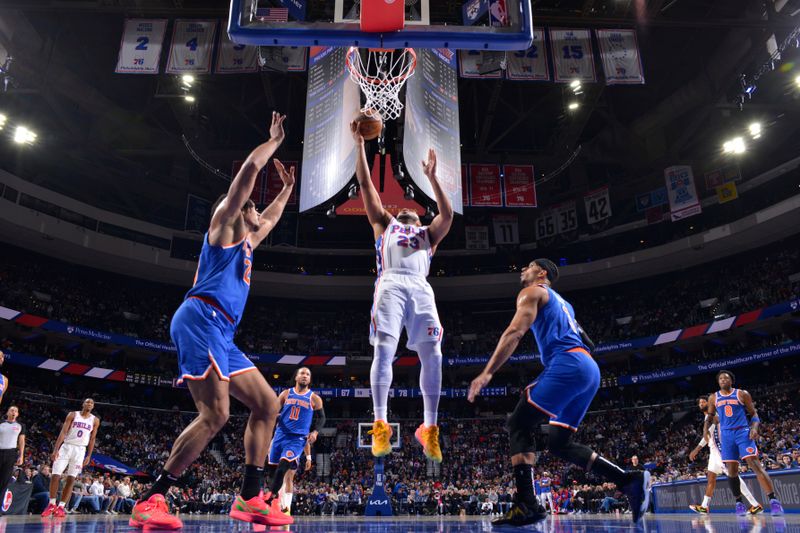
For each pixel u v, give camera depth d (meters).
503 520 4.27
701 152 33.59
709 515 9.41
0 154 32.03
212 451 34.59
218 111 32.34
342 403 40.62
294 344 41.66
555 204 37.41
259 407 4.36
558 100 31.72
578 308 42.59
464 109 33.00
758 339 35.06
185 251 38.34
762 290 34.03
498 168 30.73
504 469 33.38
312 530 3.95
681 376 34.12
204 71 19.84
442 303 44.16
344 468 33.94
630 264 38.41
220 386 3.88
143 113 29.38
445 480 32.66
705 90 27.92
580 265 39.97
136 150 32.72
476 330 43.22
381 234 4.82
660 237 39.53
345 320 43.66
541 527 4.19
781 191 34.78
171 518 3.76
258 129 29.30
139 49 20.17
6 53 25.64
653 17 21.03
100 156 31.97
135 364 38.66
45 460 25.09
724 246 35.62
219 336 3.95
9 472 8.33
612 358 39.59
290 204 32.78
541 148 36.53
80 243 34.25
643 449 32.75
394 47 5.50
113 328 36.06
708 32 26.41
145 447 32.72
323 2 10.27
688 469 25.56
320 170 18.41
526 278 4.88
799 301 30.23
